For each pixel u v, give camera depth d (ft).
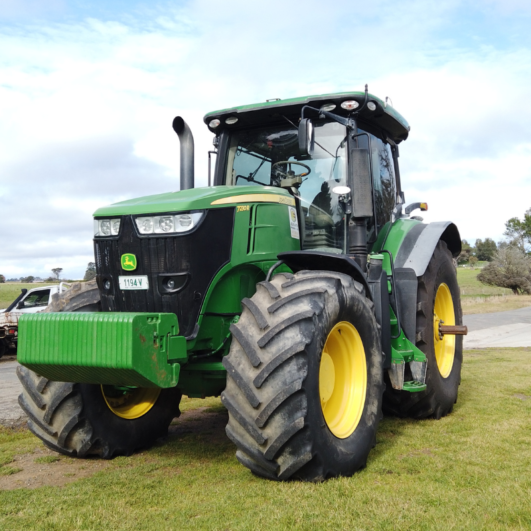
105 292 11.30
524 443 12.09
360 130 14.99
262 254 11.82
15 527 8.18
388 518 8.10
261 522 8.02
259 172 14.44
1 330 39.01
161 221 10.69
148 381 9.45
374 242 14.74
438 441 12.56
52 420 11.51
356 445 10.50
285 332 9.47
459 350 17.21
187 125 14.01
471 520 8.00
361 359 11.32
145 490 9.71
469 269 270.87
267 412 9.18
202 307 10.72
